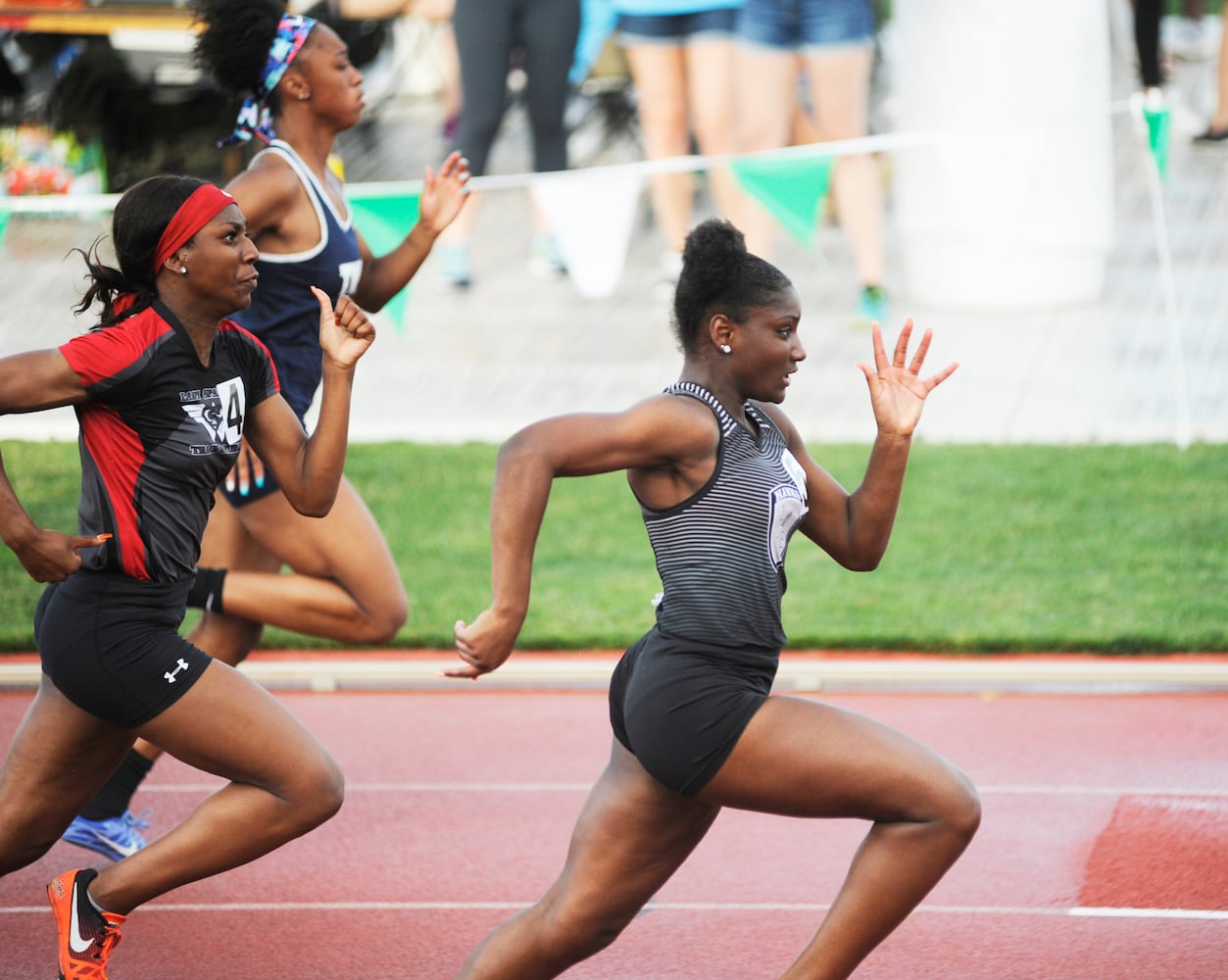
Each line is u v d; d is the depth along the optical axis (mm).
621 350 40281
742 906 17547
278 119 18188
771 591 12898
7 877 18328
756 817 19984
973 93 40438
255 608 18422
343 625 18734
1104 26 41000
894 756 12445
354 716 23641
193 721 13555
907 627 25891
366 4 48625
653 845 13109
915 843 12492
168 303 13641
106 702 13531
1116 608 26391
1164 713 23000
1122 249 46750
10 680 24438
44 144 49375
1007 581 27719
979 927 16797
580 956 13383
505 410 36500
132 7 47250
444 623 26625
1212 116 58438
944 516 30641
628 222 30906
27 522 13164
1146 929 16672
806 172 29500
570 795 20609
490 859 18719
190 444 13633
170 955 16453
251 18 17766
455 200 19172
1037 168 41031
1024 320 41438
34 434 36656
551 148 45250
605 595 27766
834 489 14133
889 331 40781
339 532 18438
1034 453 33375
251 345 14367
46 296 43875
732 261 12930
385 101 60094
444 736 22781
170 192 13469
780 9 39219
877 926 12695
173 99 48281
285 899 17781
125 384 13227
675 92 42469
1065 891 17609
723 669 12688
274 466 14633
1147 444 33594
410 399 37531
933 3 40375
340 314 14109
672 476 12844
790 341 13023
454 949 16562
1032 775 20875
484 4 43125
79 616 13516
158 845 13883
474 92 44031
